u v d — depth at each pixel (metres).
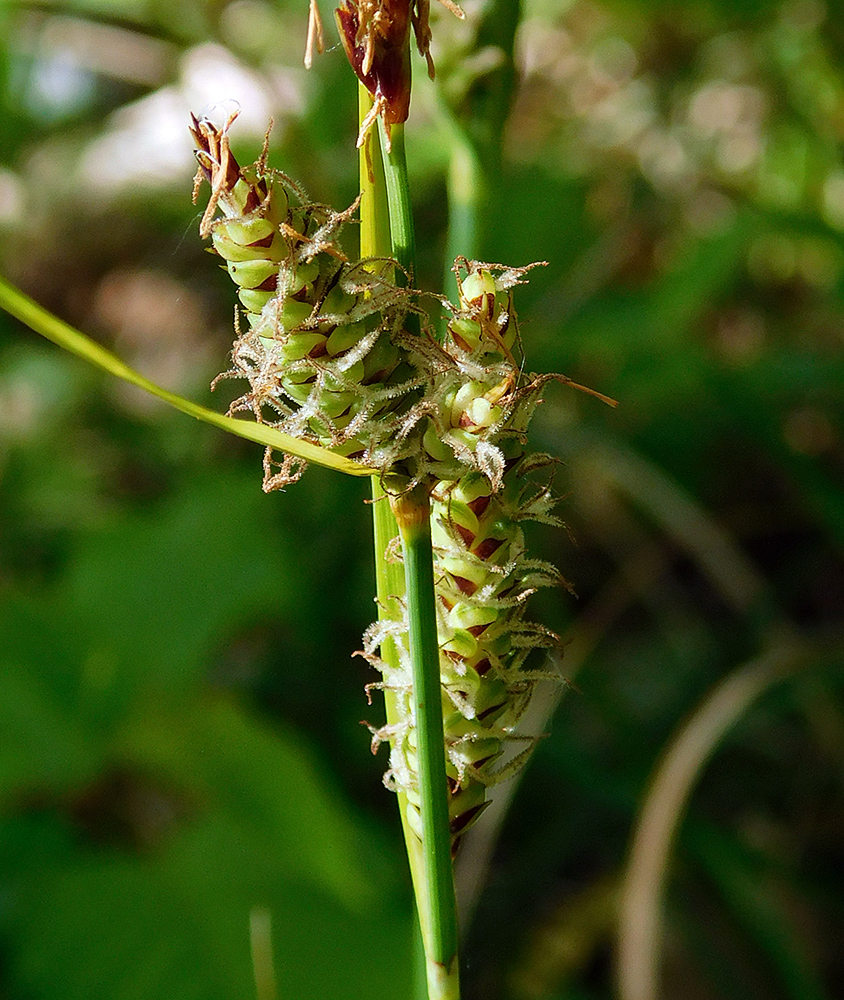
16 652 0.27
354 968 0.20
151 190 0.51
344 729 0.31
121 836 0.26
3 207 0.55
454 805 0.13
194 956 0.20
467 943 0.26
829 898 0.26
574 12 0.49
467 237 0.17
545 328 0.32
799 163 0.40
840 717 0.27
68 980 0.20
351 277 0.12
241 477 0.32
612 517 0.37
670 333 0.30
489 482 0.13
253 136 0.35
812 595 0.34
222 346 0.49
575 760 0.26
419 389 0.13
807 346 0.33
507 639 0.13
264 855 0.23
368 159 0.13
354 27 0.13
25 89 0.45
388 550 0.13
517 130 0.53
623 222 0.39
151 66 0.43
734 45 0.43
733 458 0.36
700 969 0.26
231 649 0.35
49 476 0.40
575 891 0.27
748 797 0.30
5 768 0.25
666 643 0.33
